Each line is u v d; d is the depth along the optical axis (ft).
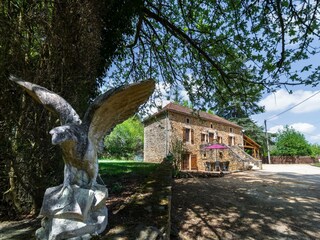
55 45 13.56
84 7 14.74
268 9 24.47
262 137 162.61
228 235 15.93
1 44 12.40
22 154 13.60
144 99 9.25
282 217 20.54
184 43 33.01
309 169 82.58
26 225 11.85
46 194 8.35
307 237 16.93
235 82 30.99
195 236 15.24
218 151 93.25
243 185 34.09
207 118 100.94
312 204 25.20
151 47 36.47
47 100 8.43
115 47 24.36
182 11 31.30
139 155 123.95
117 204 15.10
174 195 23.84
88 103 17.17
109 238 8.20
